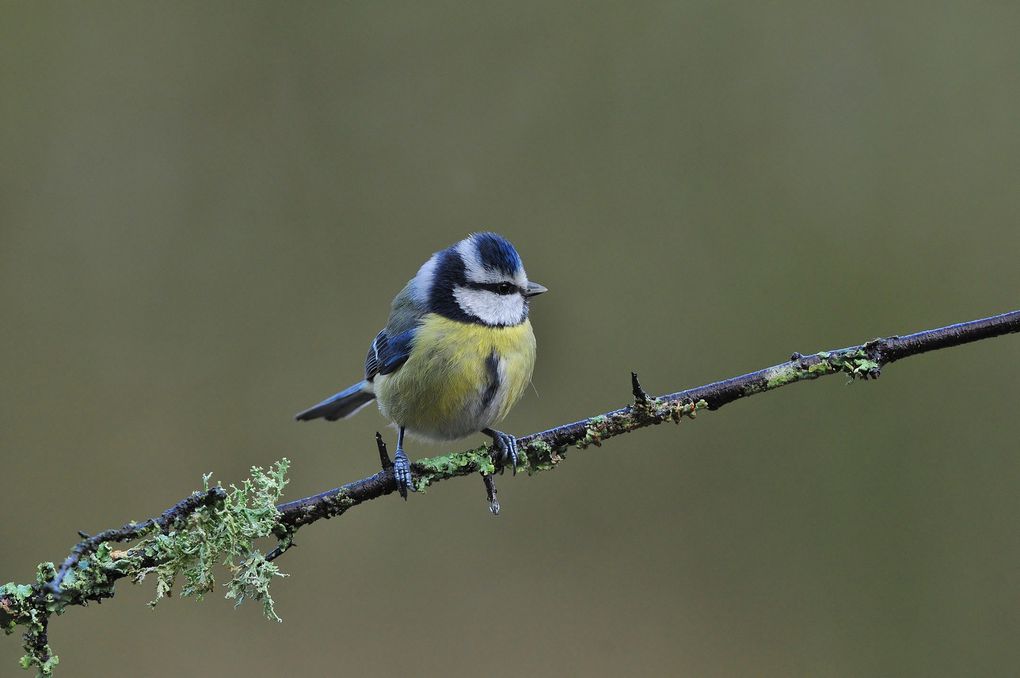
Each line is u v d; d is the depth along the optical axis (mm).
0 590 5094
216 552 5504
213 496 5484
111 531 5258
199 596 5449
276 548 5754
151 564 5406
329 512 5879
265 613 5559
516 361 7629
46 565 5172
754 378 5891
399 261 12414
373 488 5996
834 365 5727
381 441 6031
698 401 5961
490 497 6348
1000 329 5570
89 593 5266
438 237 12500
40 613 5102
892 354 5680
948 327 5680
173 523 5410
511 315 7617
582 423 6199
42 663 5102
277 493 5762
